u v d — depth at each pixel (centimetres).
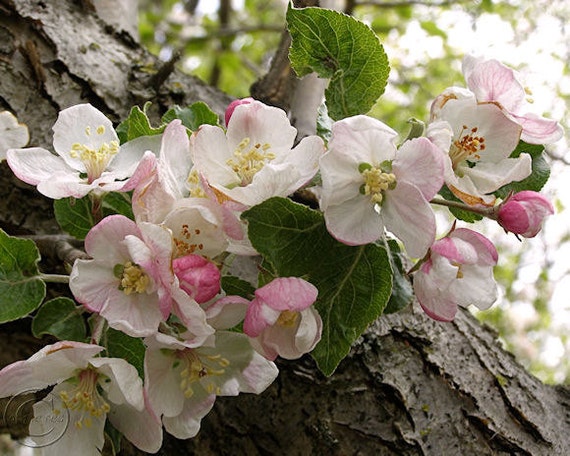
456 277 36
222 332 36
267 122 37
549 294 130
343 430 44
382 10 122
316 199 43
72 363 35
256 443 44
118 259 34
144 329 34
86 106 39
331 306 36
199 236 35
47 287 44
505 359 48
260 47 135
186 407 36
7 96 47
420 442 44
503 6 114
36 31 49
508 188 39
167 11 134
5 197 45
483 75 38
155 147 38
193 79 53
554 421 47
